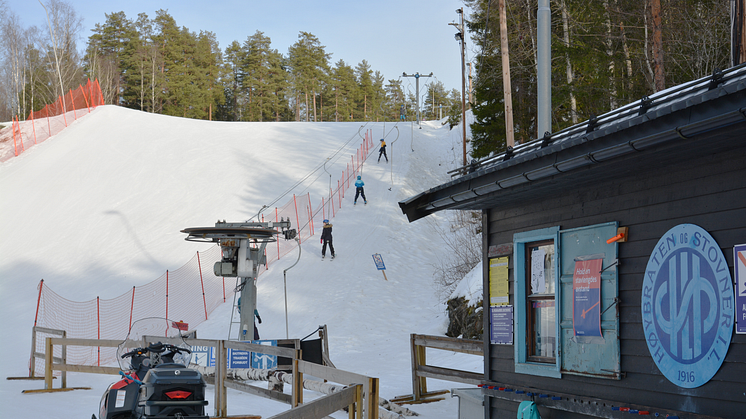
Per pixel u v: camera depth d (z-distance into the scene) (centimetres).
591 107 2747
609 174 490
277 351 717
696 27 2589
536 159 508
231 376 1018
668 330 444
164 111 9506
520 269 643
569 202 571
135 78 9206
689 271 430
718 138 366
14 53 8450
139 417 550
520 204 653
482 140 2977
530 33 2914
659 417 441
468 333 1513
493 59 3023
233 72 10762
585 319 532
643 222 480
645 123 391
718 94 331
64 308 2055
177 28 10062
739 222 393
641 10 2680
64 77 8594
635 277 484
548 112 1001
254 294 1266
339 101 10575
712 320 407
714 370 403
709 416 403
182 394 546
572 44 2814
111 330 1816
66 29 8731
